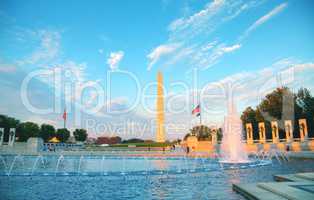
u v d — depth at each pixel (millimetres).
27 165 28047
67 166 26531
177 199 10625
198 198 10727
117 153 48719
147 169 22781
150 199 10719
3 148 52125
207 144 51750
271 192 10203
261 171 20000
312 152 34094
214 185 13945
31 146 51938
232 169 21922
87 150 56406
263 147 46344
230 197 10773
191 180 15992
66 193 12164
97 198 11023
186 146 50938
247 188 11172
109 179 16797
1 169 23625
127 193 12070
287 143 42844
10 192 12477
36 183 15227
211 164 27141
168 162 31125
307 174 13453
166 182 15352
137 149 58844
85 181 16016
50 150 54969
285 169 21125
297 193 9266
